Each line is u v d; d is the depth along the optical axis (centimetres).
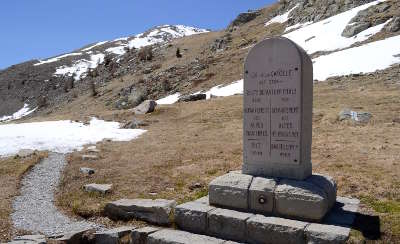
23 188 1363
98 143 2122
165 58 9694
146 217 1048
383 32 4822
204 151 1772
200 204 1030
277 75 1020
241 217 917
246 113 1066
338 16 6284
